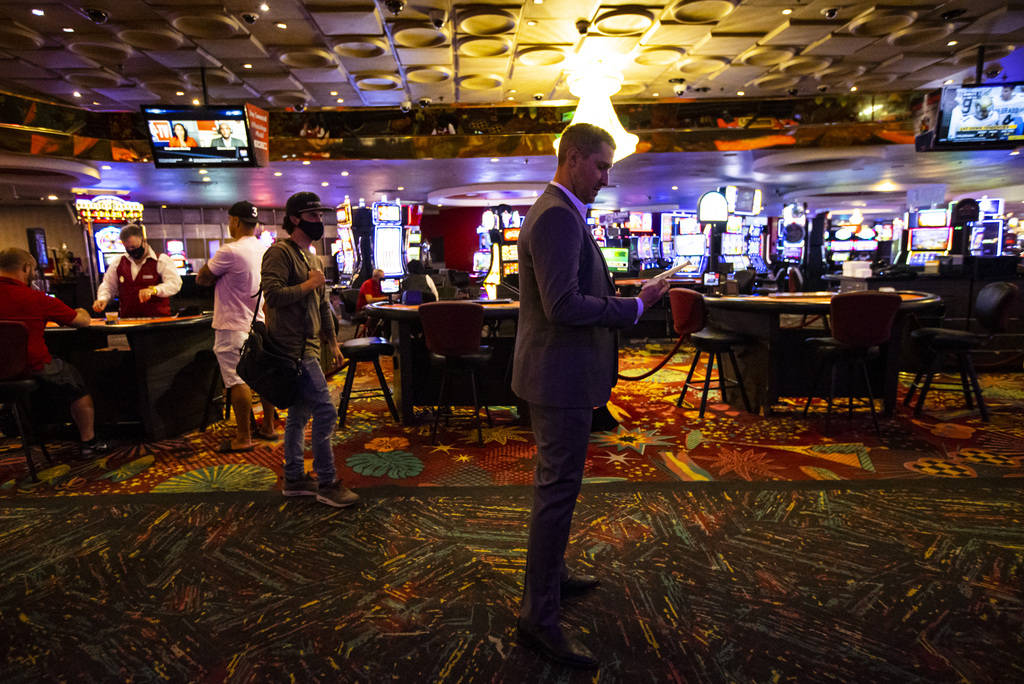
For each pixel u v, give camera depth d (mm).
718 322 5082
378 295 7742
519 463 3334
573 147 1575
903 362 5578
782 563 2156
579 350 1574
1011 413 4230
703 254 11438
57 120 9047
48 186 12148
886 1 5574
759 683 1546
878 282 6289
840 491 2803
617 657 1659
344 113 10250
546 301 1486
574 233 1511
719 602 1919
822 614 1847
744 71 7691
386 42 6297
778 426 4000
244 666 1645
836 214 23062
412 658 1667
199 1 5238
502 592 1997
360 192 15883
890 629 1769
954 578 2043
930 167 13344
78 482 3102
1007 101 6434
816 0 5500
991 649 1671
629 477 3055
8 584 2086
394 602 1945
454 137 10352
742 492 2805
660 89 8633
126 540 2402
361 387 5500
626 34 6160
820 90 8852
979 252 11156
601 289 1641
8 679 1604
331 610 1906
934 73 7926
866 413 4289
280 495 2854
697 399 4832
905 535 2359
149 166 10672
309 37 6102
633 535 2385
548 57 6785
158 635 1789
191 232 19047
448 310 3525
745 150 10250
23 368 3102
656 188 16250
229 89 8008
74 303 10266
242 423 3590
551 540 1628
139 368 3736
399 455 3492
